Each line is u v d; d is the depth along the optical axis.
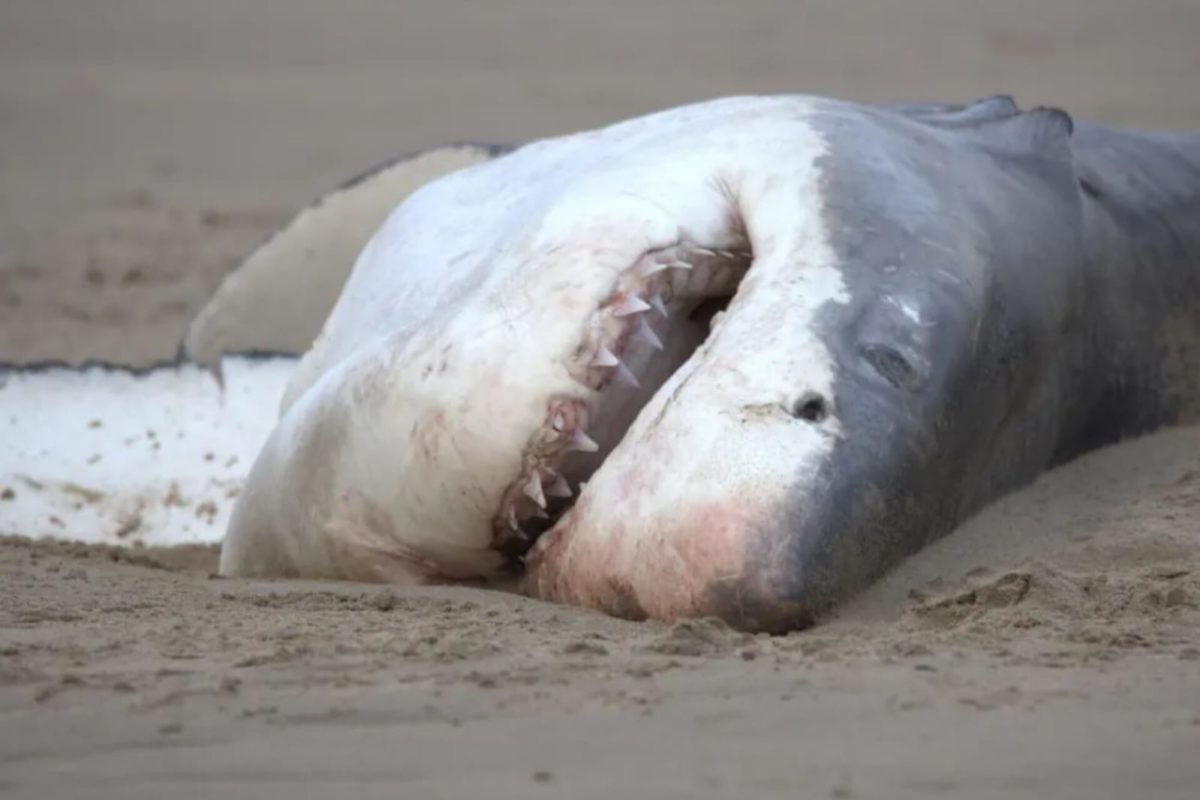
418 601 21.39
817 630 19.80
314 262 33.00
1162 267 26.88
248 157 71.12
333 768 15.65
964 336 21.55
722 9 104.50
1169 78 80.81
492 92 84.88
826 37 95.06
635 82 85.56
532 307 21.69
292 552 23.59
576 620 20.28
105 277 50.38
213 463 29.83
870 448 20.33
